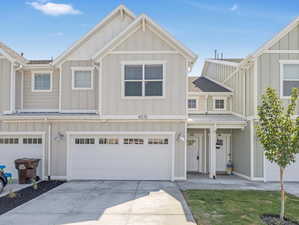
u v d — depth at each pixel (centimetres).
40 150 1427
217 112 1809
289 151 748
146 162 1397
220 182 1351
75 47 1559
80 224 727
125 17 1591
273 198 1008
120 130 1403
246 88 1521
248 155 1450
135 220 760
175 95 1374
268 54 1402
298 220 762
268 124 774
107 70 1383
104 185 1257
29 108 1602
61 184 1285
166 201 963
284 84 1392
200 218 768
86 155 1412
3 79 1512
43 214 812
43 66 1573
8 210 854
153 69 1382
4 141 1441
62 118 1391
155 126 1396
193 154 1769
